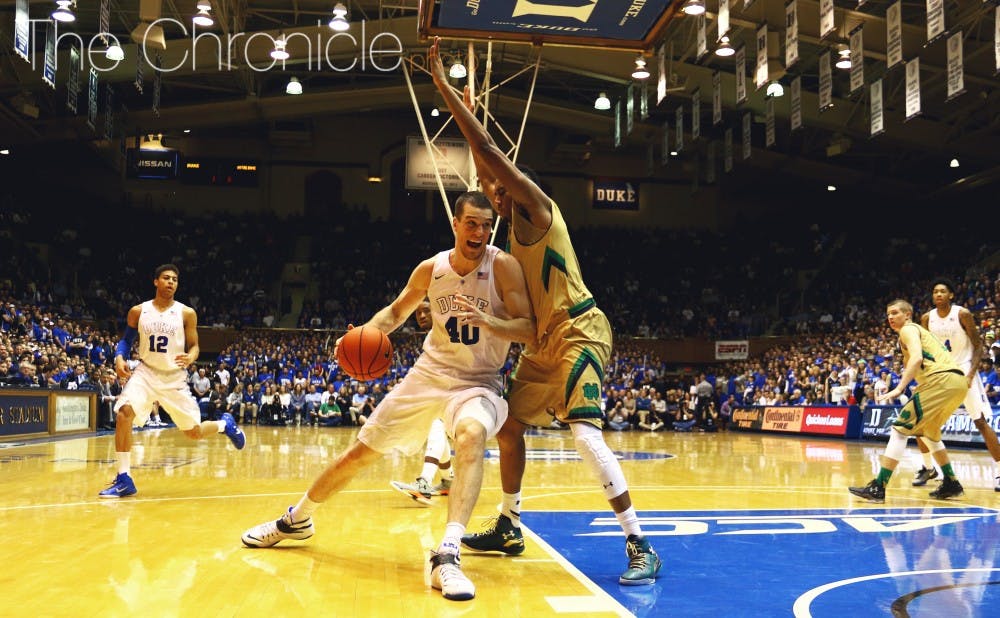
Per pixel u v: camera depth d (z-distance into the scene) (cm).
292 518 366
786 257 3155
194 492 589
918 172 2919
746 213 3366
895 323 611
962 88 1339
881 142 2353
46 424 1312
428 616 257
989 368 1465
